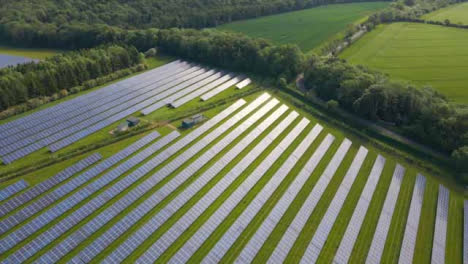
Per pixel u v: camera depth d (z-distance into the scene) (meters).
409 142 88.75
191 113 96.69
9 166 69.81
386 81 102.12
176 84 119.00
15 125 83.88
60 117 90.44
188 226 58.91
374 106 96.44
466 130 81.69
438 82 117.00
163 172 70.31
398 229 63.41
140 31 158.00
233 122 92.19
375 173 77.12
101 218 58.06
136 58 134.25
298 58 127.88
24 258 50.19
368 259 56.34
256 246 56.34
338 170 77.31
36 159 72.62
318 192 69.56
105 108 97.31
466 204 70.19
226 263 53.62
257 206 64.44
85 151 76.31
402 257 57.28
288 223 62.00
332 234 60.75
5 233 54.28
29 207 58.56
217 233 58.69
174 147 78.50
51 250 51.34
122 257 52.09
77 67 112.62
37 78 102.44
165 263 52.38
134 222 58.41
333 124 98.00
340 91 105.94
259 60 131.25
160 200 63.50
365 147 87.38
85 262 50.84
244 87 118.75
